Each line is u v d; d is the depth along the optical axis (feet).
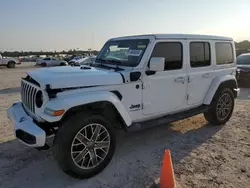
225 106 16.78
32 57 164.35
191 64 14.17
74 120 9.50
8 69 78.84
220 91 16.15
